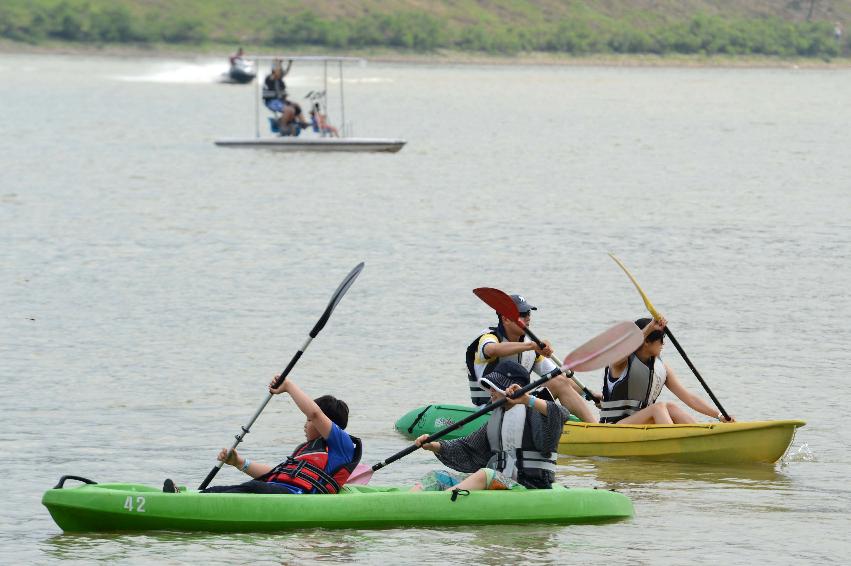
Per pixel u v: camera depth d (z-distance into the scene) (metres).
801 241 102.31
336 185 140.88
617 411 47.25
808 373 58.12
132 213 114.81
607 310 72.19
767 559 33.66
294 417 49.66
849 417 50.53
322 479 35.91
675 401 53.28
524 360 44.31
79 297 74.75
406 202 125.94
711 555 33.91
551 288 79.19
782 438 43.91
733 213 121.19
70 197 127.06
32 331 65.31
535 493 36.47
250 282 80.25
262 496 34.91
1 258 88.56
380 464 37.31
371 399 52.50
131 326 66.75
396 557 33.03
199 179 145.62
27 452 44.19
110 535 34.69
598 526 36.38
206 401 51.88
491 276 83.12
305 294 76.19
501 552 33.72
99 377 55.81
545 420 36.66
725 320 70.25
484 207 122.88
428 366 58.38
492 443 37.06
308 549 33.59
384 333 65.56
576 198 132.50
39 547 33.81
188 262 87.81
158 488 39.50
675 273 85.75
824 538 35.59
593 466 44.97
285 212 116.62
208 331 65.62
